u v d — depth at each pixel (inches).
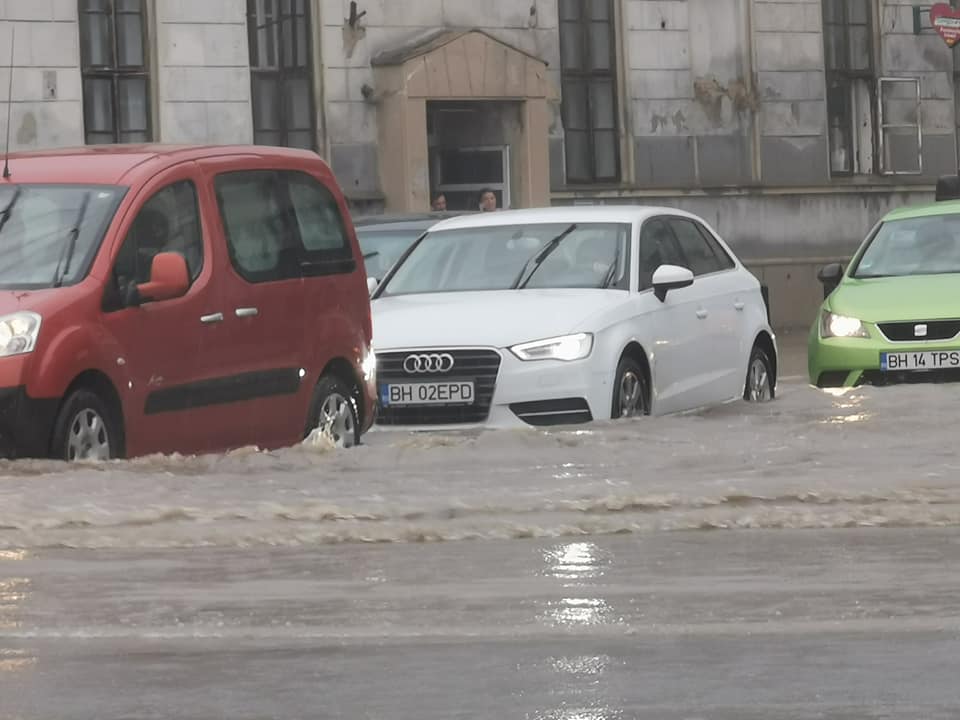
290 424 1381.6
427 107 3676.2
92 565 816.9
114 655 616.1
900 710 518.6
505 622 666.8
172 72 3415.4
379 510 970.1
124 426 1223.5
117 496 1020.5
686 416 1509.6
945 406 1502.2
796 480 1059.9
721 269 1813.5
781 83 4126.5
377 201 3604.8
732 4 4062.5
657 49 3961.6
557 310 1556.3
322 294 1428.4
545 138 3742.6
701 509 964.0
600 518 941.8
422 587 748.0
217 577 780.6
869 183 4234.7
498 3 3754.9
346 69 3580.2
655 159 3961.6
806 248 4153.5
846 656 594.9
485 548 857.5
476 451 1206.9
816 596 710.5
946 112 4370.1
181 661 605.3
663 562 805.9
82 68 3336.6
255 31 3506.4
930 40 4340.6
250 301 1342.3
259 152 1405.0
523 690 554.6
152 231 1277.1
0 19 3260.3
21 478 1087.0
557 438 1273.4
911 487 1028.5
